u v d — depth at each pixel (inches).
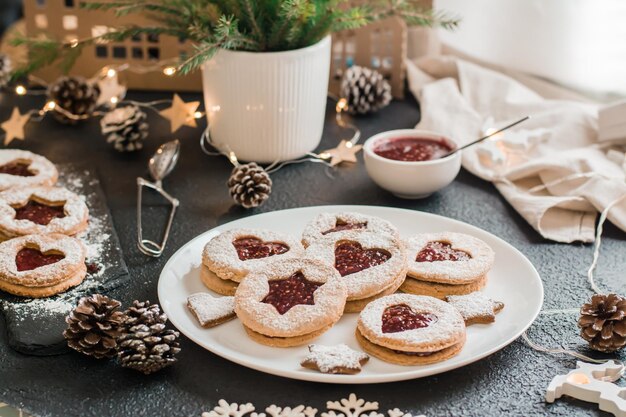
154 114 42.5
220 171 37.8
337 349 26.9
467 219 34.7
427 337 26.6
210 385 26.7
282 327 27.0
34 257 30.7
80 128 41.3
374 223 31.6
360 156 39.1
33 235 31.2
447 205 35.5
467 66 43.4
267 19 35.4
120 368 27.3
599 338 27.8
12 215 32.4
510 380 26.9
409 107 43.6
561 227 33.9
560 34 42.8
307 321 27.1
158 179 36.0
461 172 37.9
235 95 35.8
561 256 32.5
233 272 29.5
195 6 35.5
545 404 26.1
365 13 37.0
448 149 35.9
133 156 38.9
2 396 26.3
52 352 27.8
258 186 34.5
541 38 43.3
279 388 26.6
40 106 43.3
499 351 28.0
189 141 40.2
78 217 32.7
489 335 28.1
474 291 29.8
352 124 41.7
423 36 46.3
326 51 36.4
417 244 31.0
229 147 37.4
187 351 27.9
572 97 44.2
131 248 32.6
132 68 44.1
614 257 32.4
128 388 26.6
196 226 33.9
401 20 42.8
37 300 29.5
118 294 30.2
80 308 27.3
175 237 33.3
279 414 25.6
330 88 44.5
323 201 35.6
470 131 39.6
